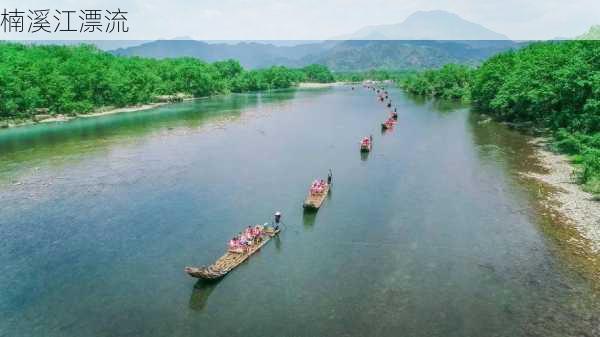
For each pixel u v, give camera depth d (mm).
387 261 37062
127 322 29844
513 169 61719
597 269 33969
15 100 117438
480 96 128750
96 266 37656
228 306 31344
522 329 27609
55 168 69688
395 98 193500
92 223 46875
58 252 40344
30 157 77625
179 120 123312
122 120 124438
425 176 60500
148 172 66375
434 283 33344
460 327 28078
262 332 28297
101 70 148750
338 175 62688
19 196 56125
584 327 27500
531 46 127938
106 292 33625
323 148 81812
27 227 46125
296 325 28922
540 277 33375
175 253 39719
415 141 85688
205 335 28188
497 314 29250
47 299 32844
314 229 44094
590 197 48312
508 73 112125
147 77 173500
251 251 38875
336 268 36219
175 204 52094
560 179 55594
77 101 139500
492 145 78438
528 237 40031
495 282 33094
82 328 29344
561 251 37094
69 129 108562
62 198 55031
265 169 67062
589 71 66625
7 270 37219
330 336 27672
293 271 35969
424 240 40656
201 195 55156
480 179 57875
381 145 83250
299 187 57719
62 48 191500
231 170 66750
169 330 28844
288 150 80625
